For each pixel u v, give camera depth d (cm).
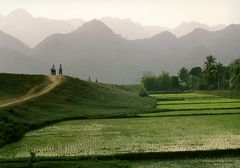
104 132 4853
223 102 9975
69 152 3562
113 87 14050
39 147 3838
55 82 9625
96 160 3169
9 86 8531
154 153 3334
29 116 5638
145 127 5278
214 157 3372
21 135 4509
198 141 4025
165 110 7638
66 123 5872
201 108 7875
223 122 5684
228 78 19550
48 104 7044
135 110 7950
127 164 3066
